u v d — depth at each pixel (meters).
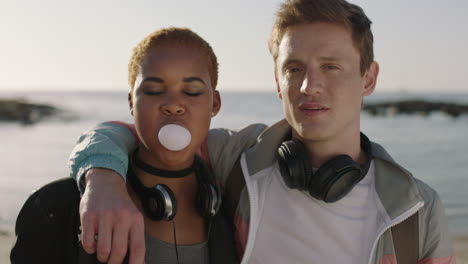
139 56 1.74
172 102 1.63
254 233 2.04
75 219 1.64
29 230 1.63
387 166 2.09
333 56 1.93
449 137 26.64
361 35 1.99
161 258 1.72
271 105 63.06
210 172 1.95
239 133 2.31
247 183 2.08
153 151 1.70
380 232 1.93
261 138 2.19
